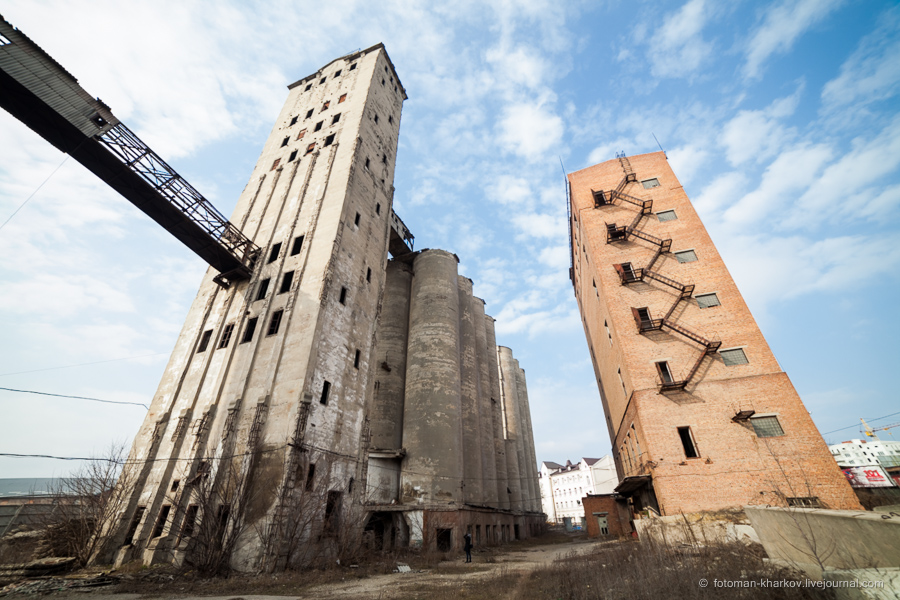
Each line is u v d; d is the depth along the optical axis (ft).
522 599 36.29
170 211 79.10
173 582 51.80
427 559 79.30
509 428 213.66
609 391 124.47
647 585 31.60
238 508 61.05
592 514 142.41
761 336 80.59
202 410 77.20
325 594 43.91
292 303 83.66
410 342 136.05
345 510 75.41
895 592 20.40
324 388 77.46
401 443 118.62
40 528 79.51
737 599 26.63
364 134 114.52
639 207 105.40
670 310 87.20
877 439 294.25
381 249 111.34
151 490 71.15
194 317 94.53
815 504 64.44
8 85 61.77
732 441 72.28
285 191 106.93
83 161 72.28
